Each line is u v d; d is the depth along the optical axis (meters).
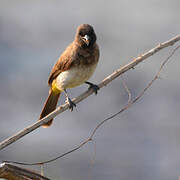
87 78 10.86
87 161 14.05
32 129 8.51
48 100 11.57
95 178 13.65
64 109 9.16
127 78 17.22
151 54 9.43
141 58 9.46
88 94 10.12
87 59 10.65
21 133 8.34
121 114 15.98
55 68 11.04
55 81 11.19
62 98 16.62
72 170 13.66
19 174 7.11
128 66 9.47
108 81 9.51
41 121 8.73
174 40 9.47
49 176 13.40
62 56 10.84
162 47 9.41
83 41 10.58
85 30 10.60
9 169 7.05
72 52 10.67
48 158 14.15
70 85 10.93
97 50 10.80
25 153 14.28
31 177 7.15
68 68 10.73
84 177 13.58
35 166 13.61
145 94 16.83
